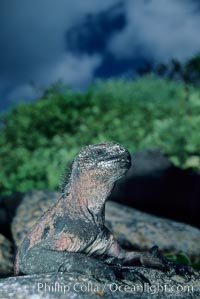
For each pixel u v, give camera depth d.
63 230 0.81
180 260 1.12
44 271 0.81
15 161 2.22
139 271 0.80
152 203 1.71
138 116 2.40
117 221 1.41
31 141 2.37
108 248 0.87
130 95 2.78
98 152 0.80
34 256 0.81
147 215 1.48
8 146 2.39
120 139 2.20
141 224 1.40
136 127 2.31
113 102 2.64
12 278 0.76
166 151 1.86
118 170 0.79
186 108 2.36
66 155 2.02
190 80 3.04
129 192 1.70
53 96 2.69
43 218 0.86
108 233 0.86
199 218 1.69
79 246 0.82
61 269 0.77
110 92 2.80
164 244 1.34
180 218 1.70
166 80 3.11
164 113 2.44
